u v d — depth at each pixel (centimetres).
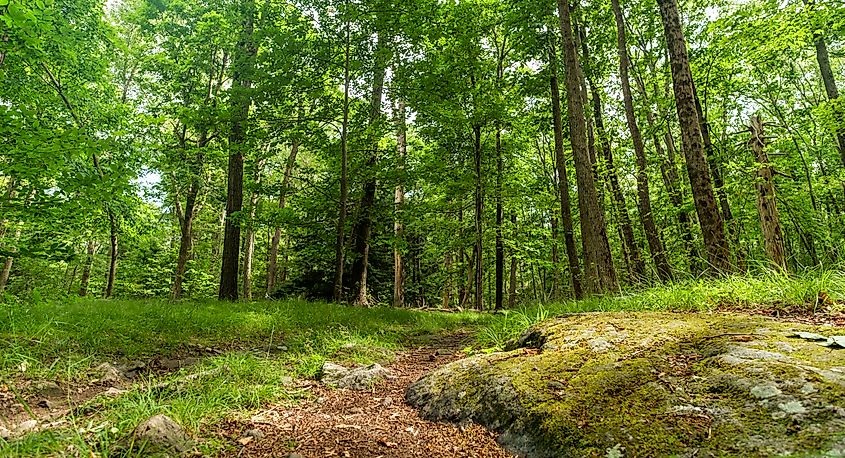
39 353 417
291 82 1071
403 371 458
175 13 1324
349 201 1284
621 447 189
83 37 948
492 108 1241
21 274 1644
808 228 987
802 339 251
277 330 692
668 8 698
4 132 517
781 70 1591
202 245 2053
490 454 221
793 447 161
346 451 229
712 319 330
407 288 1970
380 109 1183
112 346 493
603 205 1509
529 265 2445
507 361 312
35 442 221
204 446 230
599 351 292
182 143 1359
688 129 664
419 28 1080
